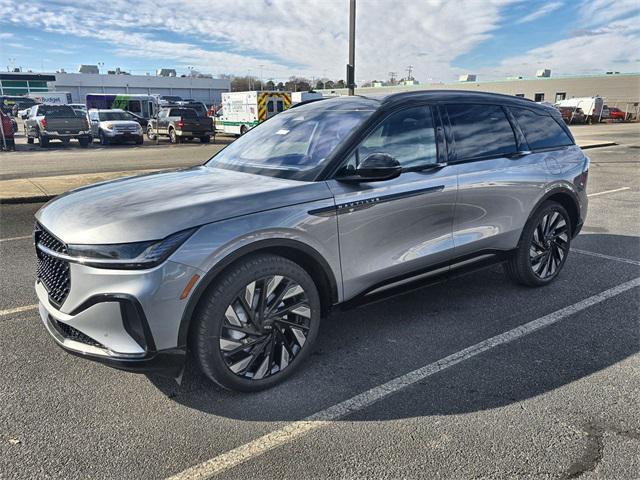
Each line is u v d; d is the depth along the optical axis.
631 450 2.52
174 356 2.70
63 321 2.76
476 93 4.25
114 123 24.02
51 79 77.31
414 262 3.64
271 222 2.90
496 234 4.19
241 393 3.04
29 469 2.41
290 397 3.02
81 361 3.45
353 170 3.32
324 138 3.53
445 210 3.76
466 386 3.12
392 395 3.03
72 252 2.66
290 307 3.09
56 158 17.58
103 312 2.62
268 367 3.07
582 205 4.93
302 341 3.21
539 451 2.52
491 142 4.19
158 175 3.76
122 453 2.53
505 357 3.48
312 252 3.09
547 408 2.88
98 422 2.78
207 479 2.35
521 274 4.61
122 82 81.75
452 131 3.91
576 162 4.82
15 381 3.19
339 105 3.90
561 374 3.25
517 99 4.61
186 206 2.79
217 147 22.80
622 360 3.42
